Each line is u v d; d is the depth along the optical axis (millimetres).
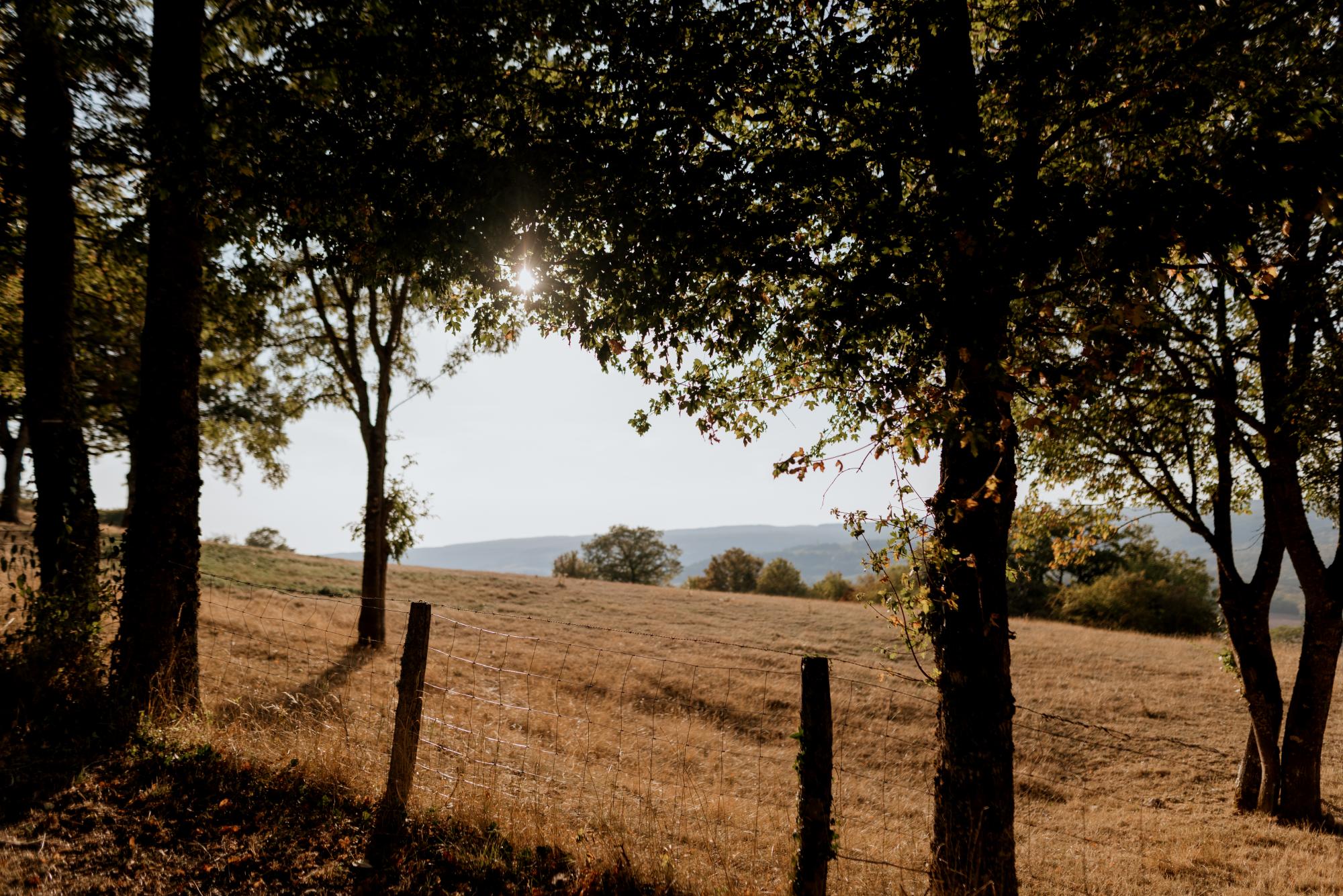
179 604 7762
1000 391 4238
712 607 33500
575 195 5324
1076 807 11477
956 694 5133
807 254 5121
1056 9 5074
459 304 7344
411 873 4770
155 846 4852
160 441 7750
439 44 5777
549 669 16859
